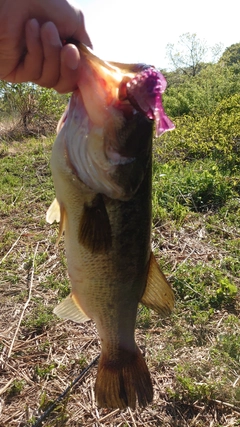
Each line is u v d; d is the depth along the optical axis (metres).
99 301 0.40
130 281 0.40
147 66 0.32
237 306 0.74
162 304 0.43
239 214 1.09
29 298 0.78
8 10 0.30
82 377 0.60
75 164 0.34
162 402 0.56
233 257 0.90
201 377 0.59
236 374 0.59
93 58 0.32
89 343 0.67
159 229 1.03
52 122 2.66
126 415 0.54
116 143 0.34
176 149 1.66
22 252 0.97
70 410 0.55
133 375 0.43
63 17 0.32
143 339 0.67
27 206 1.26
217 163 1.49
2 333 0.70
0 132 2.51
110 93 0.32
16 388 0.58
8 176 1.57
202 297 0.76
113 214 0.36
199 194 1.20
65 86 0.32
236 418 0.53
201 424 0.53
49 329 0.71
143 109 0.30
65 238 0.38
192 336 0.67
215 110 2.12
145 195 0.37
